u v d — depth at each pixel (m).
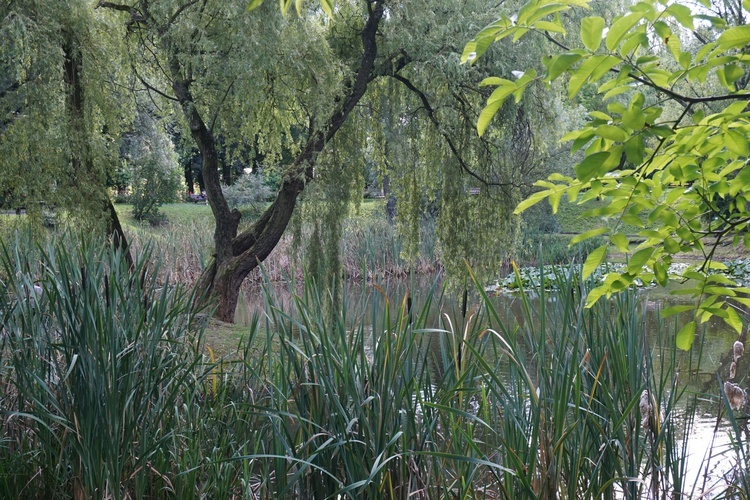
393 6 10.70
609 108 1.99
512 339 2.71
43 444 3.46
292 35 9.92
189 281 14.02
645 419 3.22
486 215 12.02
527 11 1.99
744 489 3.37
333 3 2.24
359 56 11.79
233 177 33.72
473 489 3.01
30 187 8.91
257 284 16.41
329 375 2.95
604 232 2.45
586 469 3.09
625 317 3.20
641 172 2.30
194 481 3.29
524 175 12.43
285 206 11.33
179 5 10.01
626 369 3.07
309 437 2.99
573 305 2.99
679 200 2.47
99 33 10.23
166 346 3.74
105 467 3.08
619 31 1.89
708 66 1.98
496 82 2.06
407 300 2.96
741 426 4.37
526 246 18.66
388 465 2.83
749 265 13.91
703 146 2.19
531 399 2.60
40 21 8.91
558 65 1.94
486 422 2.90
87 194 9.59
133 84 11.84
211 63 9.80
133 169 25.34
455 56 10.31
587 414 2.87
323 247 11.66
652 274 2.63
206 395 3.94
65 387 3.27
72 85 9.66
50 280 3.37
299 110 12.28
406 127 12.33
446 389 3.04
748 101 2.02
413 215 12.72
